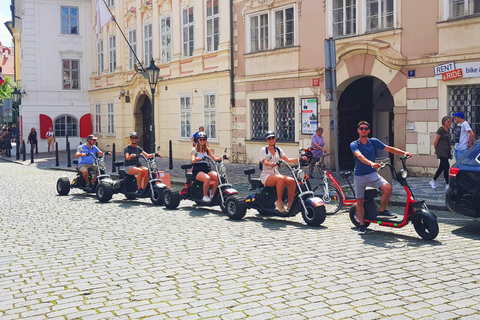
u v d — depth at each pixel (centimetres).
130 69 3056
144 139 3052
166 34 2645
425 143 1480
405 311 475
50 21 3631
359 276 587
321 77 1780
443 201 1083
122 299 521
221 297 522
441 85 1437
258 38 2041
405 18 1514
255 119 2097
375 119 1836
